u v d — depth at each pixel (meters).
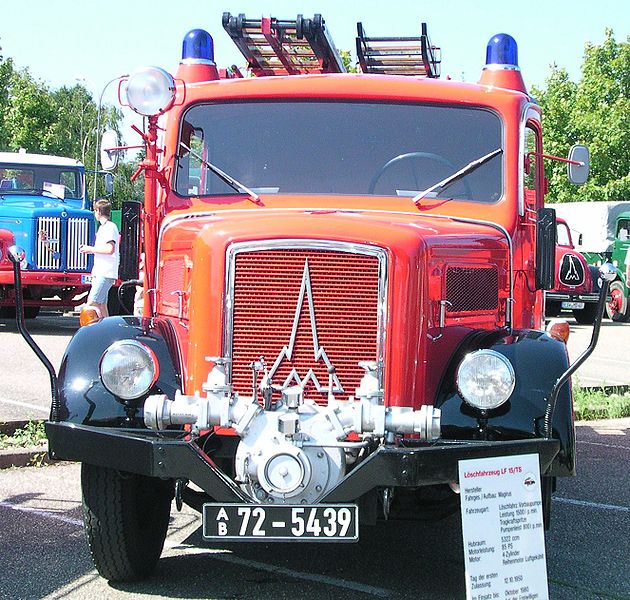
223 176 5.53
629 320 23.12
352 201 5.40
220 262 4.48
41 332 16.19
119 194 35.81
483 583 4.05
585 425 9.38
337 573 4.98
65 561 5.06
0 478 6.79
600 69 35.00
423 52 7.00
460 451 4.11
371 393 4.18
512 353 4.55
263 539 4.06
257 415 4.17
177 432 4.31
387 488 4.15
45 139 45.84
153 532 4.83
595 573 5.04
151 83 5.17
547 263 5.34
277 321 4.45
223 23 6.37
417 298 4.50
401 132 5.62
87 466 4.54
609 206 25.14
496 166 5.61
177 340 4.80
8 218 16.42
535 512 4.20
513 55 6.16
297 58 6.91
